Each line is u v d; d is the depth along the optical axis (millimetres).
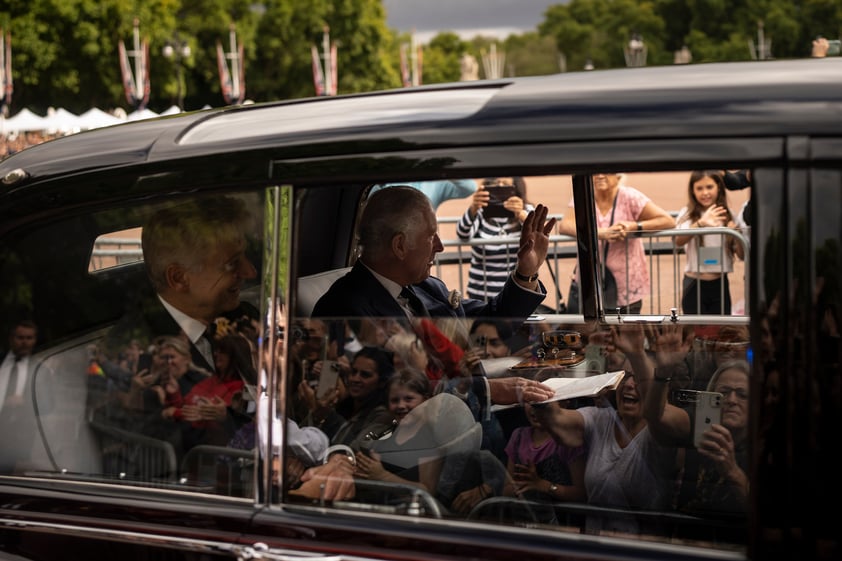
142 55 48812
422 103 1818
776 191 1548
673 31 126938
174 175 1891
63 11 49562
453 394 2145
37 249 2023
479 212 5008
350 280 2611
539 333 2502
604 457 2426
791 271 1529
